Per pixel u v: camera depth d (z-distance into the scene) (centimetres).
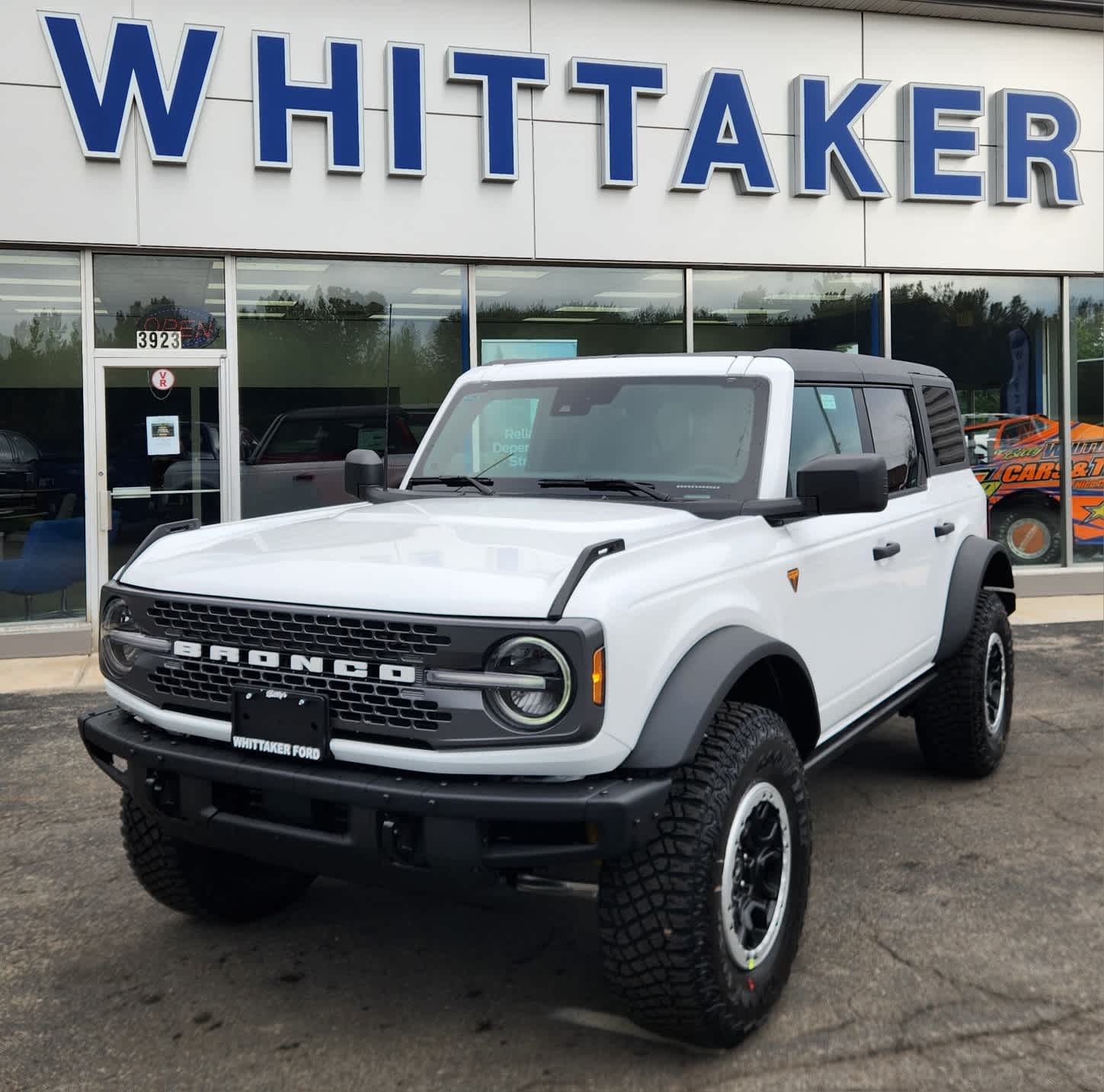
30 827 489
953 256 1070
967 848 447
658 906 281
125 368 920
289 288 943
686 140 986
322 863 295
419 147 925
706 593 316
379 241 930
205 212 894
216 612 306
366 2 913
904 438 488
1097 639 894
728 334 1034
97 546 923
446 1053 304
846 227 1037
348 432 964
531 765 272
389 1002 333
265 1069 297
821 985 337
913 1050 301
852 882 414
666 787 279
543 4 951
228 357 934
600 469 400
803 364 419
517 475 418
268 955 365
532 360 455
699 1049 304
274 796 299
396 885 289
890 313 1077
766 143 1010
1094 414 1139
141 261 915
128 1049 308
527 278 988
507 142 941
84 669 848
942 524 501
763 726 313
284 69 891
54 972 354
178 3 877
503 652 270
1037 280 1118
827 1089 284
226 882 375
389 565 299
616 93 959
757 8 999
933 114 1040
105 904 407
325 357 955
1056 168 1079
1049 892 404
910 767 560
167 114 873
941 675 512
